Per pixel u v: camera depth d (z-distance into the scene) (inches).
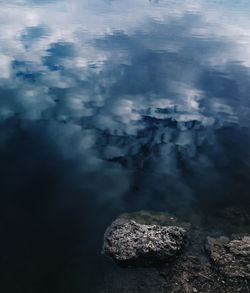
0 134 658.8
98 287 346.0
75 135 673.0
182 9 2313.0
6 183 518.9
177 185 530.9
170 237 383.2
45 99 828.6
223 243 398.0
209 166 585.6
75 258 382.6
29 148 617.6
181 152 627.2
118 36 1480.1
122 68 1071.6
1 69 1020.5
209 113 781.3
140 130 703.1
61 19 1809.8
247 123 737.6
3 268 367.9
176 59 1175.6
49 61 1117.1
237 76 1018.7
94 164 582.6
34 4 2266.2
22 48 1247.5
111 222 445.4
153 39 1441.9
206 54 1239.5
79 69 1051.3
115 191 512.4
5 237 412.2
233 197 500.7
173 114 774.5
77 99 837.2
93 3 2449.6
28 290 343.0
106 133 687.1
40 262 377.1
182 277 350.0
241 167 583.5
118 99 845.2
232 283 340.8
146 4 2514.8
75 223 441.7
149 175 557.0
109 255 380.8
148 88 919.0
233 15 2112.5
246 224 436.5
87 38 1422.2
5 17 1801.2
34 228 429.4
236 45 1373.0
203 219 447.8
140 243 370.0
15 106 783.1
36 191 504.7
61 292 341.4
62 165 574.6
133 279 351.9
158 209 470.9
